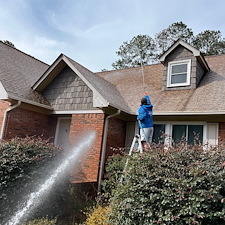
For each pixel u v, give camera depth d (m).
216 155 4.13
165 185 4.03
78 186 7.05
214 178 3.75
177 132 8.62
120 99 9.87
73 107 9.40
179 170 4.04
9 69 10.34
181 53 10.18
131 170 4.45
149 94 10.08
